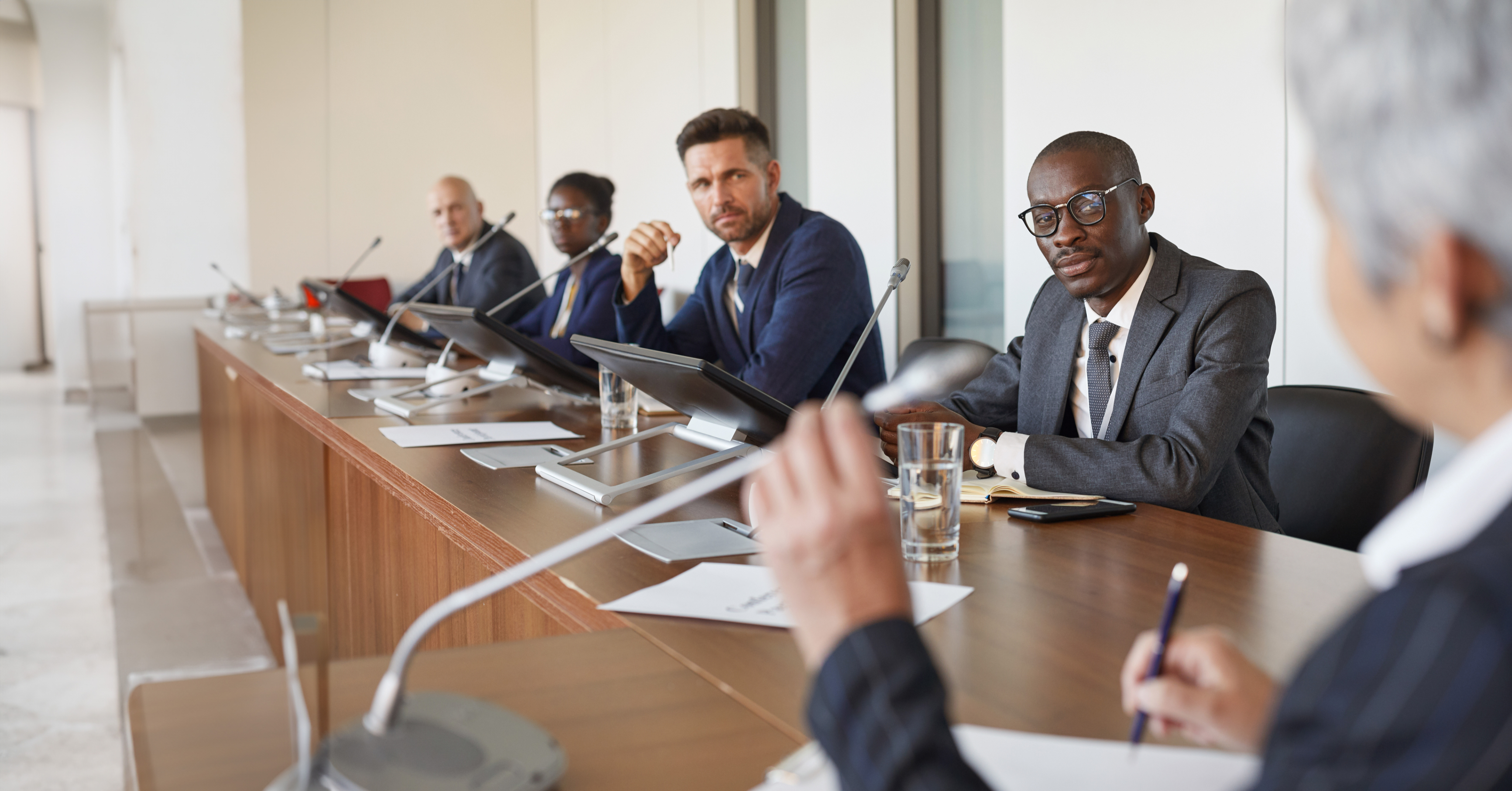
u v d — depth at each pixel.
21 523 4.36
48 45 8.80
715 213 2.53
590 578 1.08
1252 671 0.62
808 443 0.53
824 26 4.21
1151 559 1.14
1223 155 2.76
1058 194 1.72
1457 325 0.38
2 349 10.18
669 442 1.85
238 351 3.58
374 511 1.88
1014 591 1.04
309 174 6.36
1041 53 3.27
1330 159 0.41
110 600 3.40
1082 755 0.68
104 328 6.11
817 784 0.65
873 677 0.47
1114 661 0.86
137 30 6.30
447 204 4.46
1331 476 1.67
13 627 3.15
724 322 2.68
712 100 5.00
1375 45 0.39
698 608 0.98
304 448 2.41
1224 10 2.73
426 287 3.78
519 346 2.13
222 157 6.50
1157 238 1.80
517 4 6.68
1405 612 0.36
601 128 6.02
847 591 0.50
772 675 0.84
